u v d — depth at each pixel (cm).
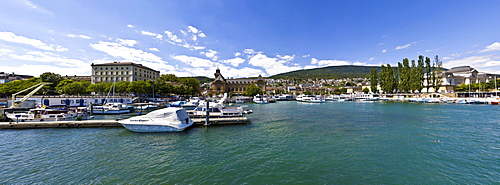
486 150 1759
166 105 6569
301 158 1630
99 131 2575
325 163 1522
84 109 4028
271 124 3153
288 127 2905
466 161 1524
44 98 5409
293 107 6556
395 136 2300
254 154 1733
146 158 1642
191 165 1496
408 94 9862
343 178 1286
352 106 6694
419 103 7512
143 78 12288
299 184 1219
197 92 13225
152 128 2536
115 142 2097
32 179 1281
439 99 7825
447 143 1983
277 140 2184
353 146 1939
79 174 1350
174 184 1220
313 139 2216
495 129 2573
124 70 11219
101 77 11169
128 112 4591
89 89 7631
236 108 3934
